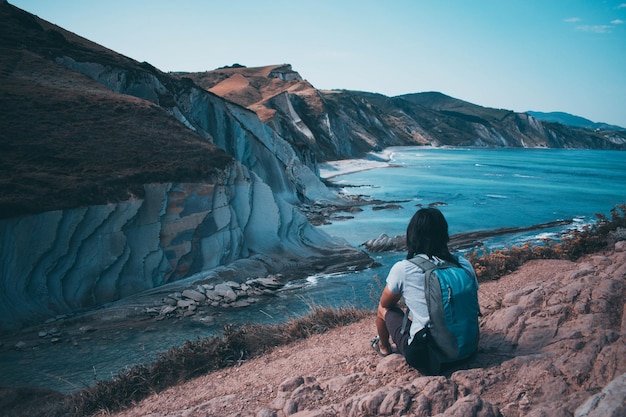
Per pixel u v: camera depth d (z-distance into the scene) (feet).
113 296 55.42
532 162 395.14
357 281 62.85
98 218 57.72
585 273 15.65
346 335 17.11
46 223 53.16
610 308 12.48
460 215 117.50
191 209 67.62
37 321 47.67
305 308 51.31
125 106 85.71
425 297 10.09
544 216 116.57
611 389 7.76
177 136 82.02
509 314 13.42
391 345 13.78
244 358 17.47
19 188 55.11
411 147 584.40
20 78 87.92
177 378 16.72
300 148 191.42
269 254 73.67
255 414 11.69
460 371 10.59
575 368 9.61
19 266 49.78
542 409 8.36
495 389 9.84
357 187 185.37
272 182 131.23
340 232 97.45
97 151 69.36
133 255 59.52
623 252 17.71
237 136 129.70
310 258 75.25
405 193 165.48
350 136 413.18
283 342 18.20
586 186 199.62
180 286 58.59
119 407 15.66
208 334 43.88
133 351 39.47
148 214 63.26
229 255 68.69
